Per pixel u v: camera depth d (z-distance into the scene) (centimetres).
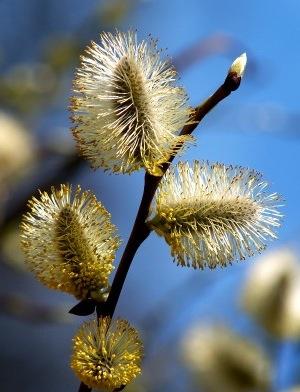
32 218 36
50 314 60
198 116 36
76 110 36
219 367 53
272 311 52
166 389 57
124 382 34
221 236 36
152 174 35
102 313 35
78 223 36
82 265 36
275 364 53
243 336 53
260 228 36
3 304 60
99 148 36
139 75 36
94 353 34
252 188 36
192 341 55
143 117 35
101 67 36
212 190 36
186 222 36
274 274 52
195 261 36
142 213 36
